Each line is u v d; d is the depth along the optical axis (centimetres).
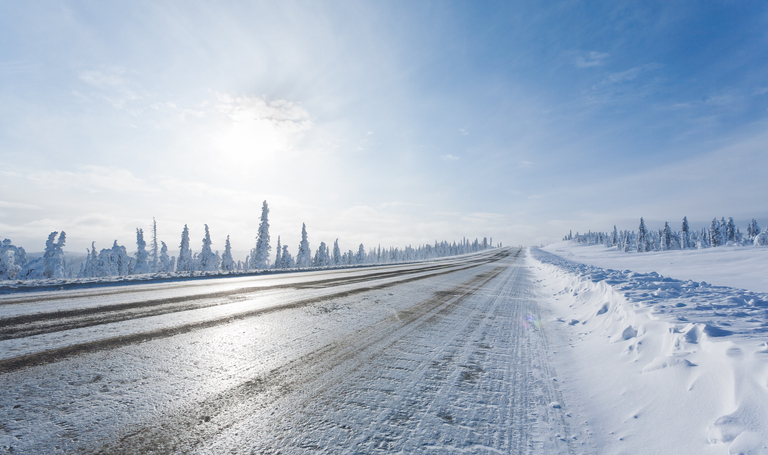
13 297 637
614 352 411
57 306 558
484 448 222
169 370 318
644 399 281
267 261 3634
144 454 191
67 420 221
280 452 200
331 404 269
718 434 201
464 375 355
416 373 351
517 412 279
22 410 229
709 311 439
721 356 268
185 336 430
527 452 221
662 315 425
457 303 830
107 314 518
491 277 1705
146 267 4038
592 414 283
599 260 5231
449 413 269
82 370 304
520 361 415
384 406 272
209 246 4144
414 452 211
